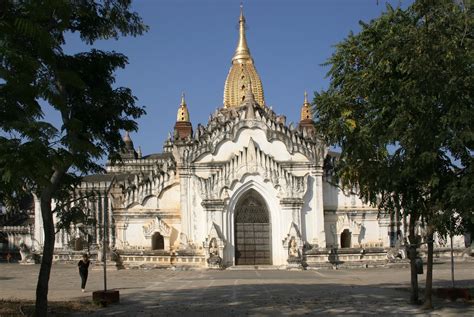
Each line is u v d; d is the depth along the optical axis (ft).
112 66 87.20
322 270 208.85
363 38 96.53
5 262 278.46
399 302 102.68
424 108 85.56
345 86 98.07
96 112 85.35
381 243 238.89
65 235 275.18
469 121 83.20
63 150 67.36
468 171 85.20
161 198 236.84
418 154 87.30
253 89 313.32
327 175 238.89
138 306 100.58
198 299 110.42
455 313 89.30
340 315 87.66
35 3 65.36
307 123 311.88
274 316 87.10
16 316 85.61
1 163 63.57
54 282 158.10
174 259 222.48
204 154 232.12
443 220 84.84
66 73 71.05
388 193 98.32
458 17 86.58
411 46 84.74
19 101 67.05
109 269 214.48
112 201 236.84
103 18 84.89
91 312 93.40
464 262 230.48
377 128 92.79
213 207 224.33
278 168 228.63
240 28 324.39
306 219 229.45
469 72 84.48
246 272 200.85
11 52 62.69
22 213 326.03
